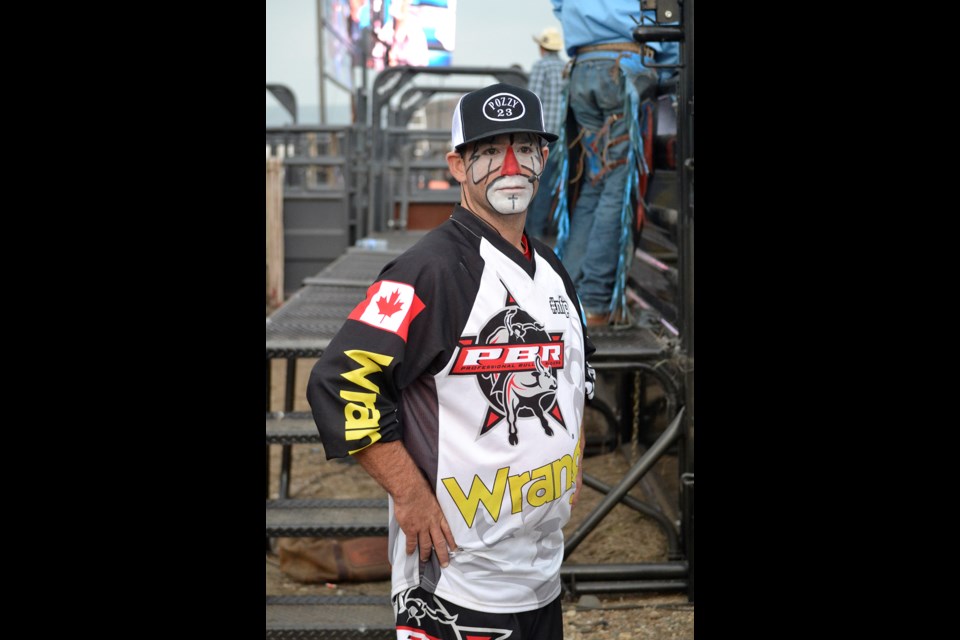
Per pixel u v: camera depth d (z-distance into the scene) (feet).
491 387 6.86
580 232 15.30
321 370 6.75
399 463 6.82
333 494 15.58
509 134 6.89
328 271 19.84
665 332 13.98
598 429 17.12
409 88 33.83
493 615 7.02
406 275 6.81
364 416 6.67
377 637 10.29
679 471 12.19
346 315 14.99
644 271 16.14
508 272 6.94
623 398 16.48
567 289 7.57
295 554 12.86
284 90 32.83
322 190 32.37
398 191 34.60
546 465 6.98
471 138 6.81
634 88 13.65
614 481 15.06
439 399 6.89
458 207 7.18
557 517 7.25
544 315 7.05
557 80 18.86
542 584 7.25
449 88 33.99
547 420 7.00
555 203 15.81
